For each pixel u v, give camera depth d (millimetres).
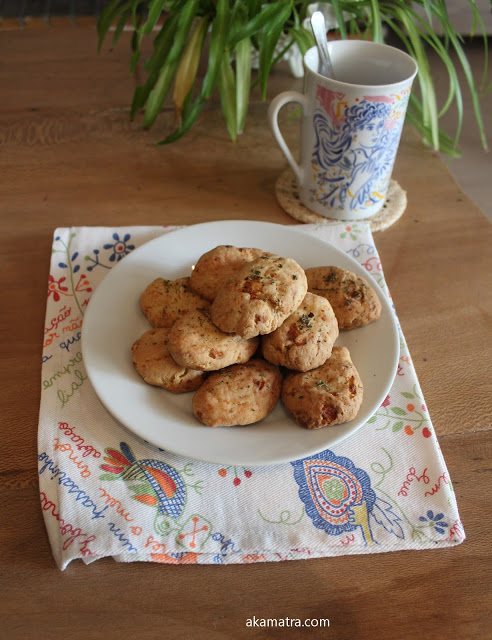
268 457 342
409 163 620
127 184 574
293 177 585
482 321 459
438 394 409
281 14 535
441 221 551
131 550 317
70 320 435
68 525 325
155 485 346
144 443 367
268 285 378
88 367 380
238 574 320
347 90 445
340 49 518
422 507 343
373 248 503
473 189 788
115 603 306
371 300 417
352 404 359
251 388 366
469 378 419
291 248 474
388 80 520
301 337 374
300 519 337
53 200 549
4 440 369
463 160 824
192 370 378
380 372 391
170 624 300
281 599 311
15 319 441
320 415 355
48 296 453
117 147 615
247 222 488
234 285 382
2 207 537
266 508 342
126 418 356
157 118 653
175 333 376
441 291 483
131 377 383
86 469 350
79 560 321
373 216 542
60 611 302
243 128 650
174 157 609
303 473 357
